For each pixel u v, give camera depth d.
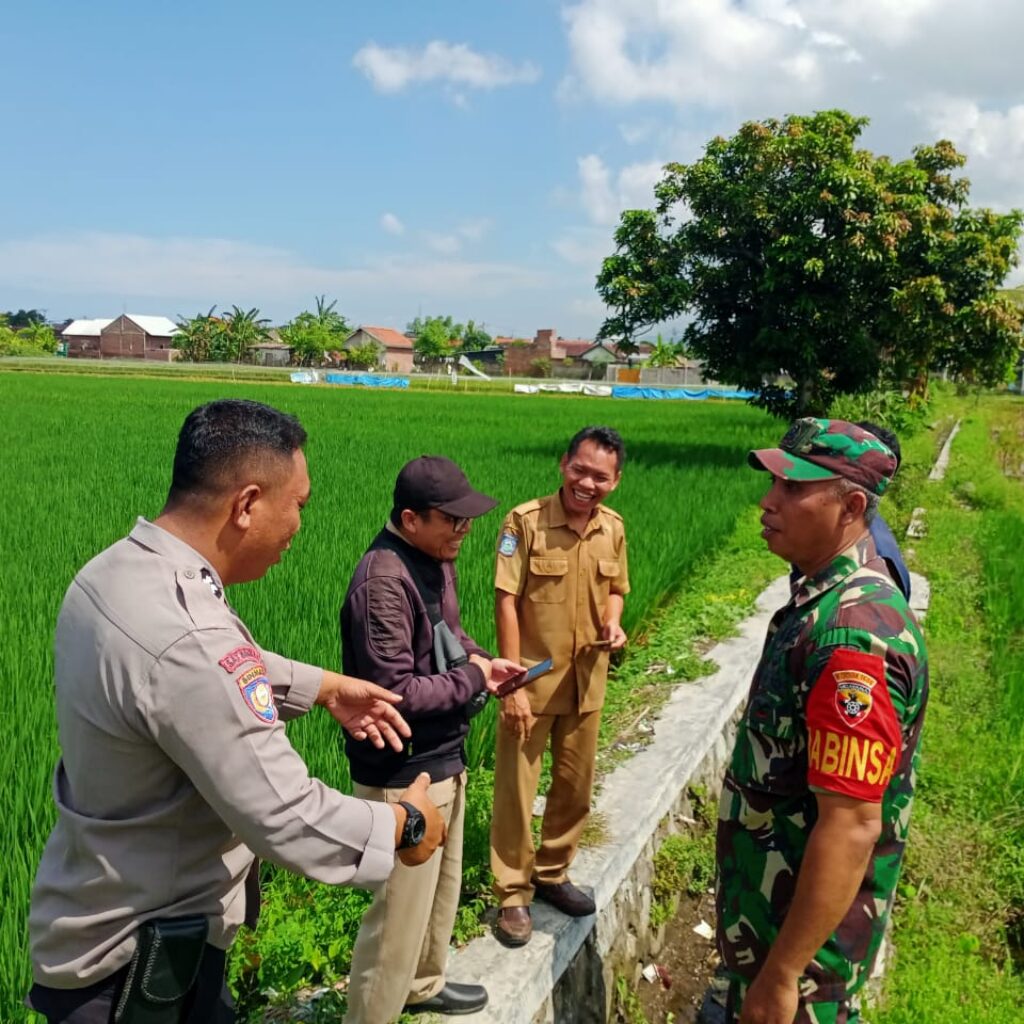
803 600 2.43
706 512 11.06
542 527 3.48
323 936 3.17
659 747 5.01
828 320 17.81
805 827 2.42
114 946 1.79
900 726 2.24
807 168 18.17
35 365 65.00
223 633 1.78
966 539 12.21
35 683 4.88
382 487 12.47
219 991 1.96
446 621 2.83
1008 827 4.84
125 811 1.79
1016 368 19.45
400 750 2.49
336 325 102.12
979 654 7.69
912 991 3.65
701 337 20.61
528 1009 3.09
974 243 17.48
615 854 3.92
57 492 11.56
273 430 1.93
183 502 1.89
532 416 31.98
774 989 2.25
